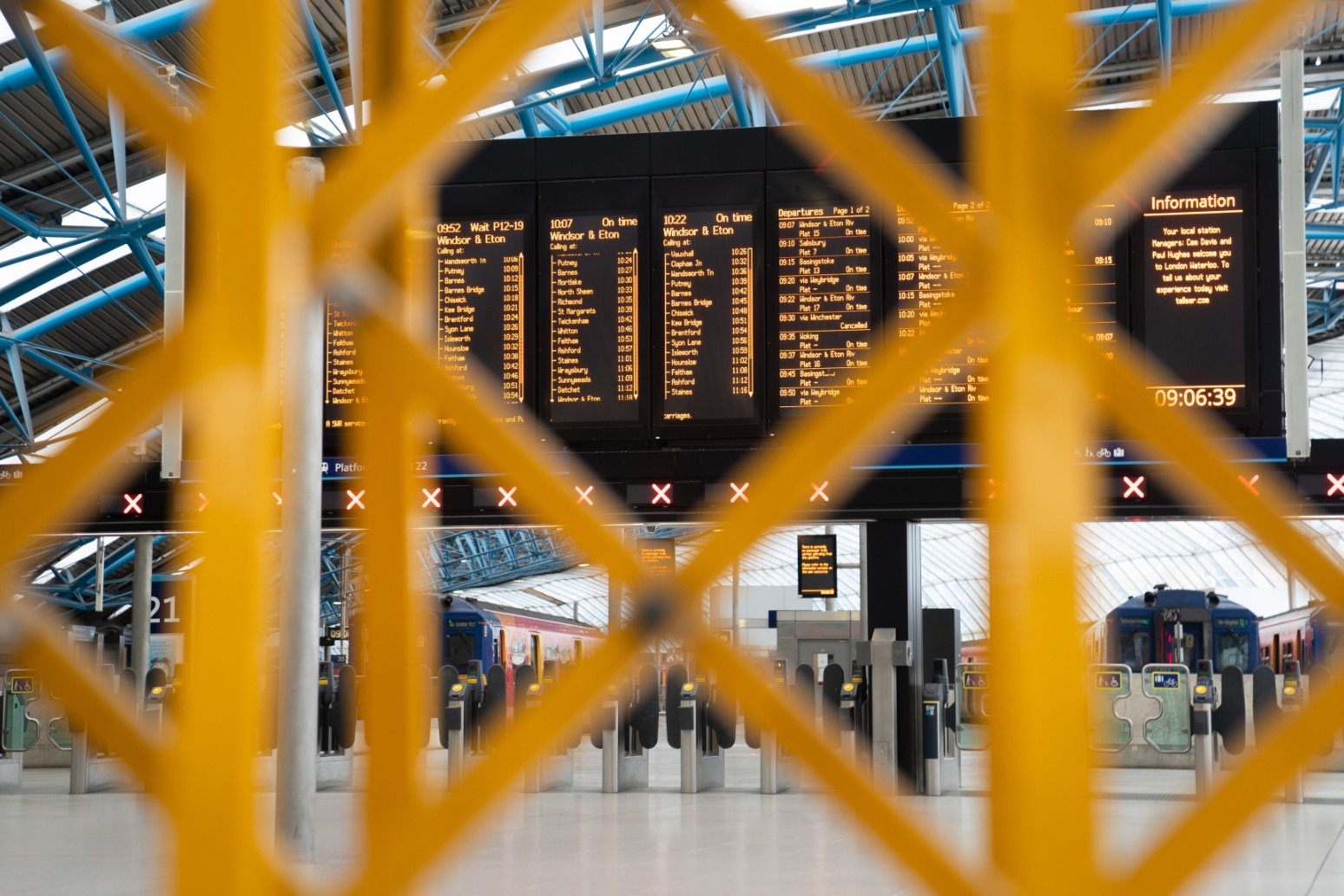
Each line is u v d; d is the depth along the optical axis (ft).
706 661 6.64
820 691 49.01
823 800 43.80
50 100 62.64
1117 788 48.14
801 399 40.47
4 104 62.85
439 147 6.70
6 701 51.83
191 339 6.30
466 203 41.65
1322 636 89.97
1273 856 28.86
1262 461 38.58
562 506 7.04
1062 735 5.98
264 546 6.37
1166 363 39.17
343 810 40.93
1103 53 76.84
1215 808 6.15
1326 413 157.99
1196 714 44.32
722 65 70.38
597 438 40.86
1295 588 159.84
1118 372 6.48
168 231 40.83
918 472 41.04
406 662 8.20
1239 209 39.14
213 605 6.18
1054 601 6.04
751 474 40.40
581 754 70.23
